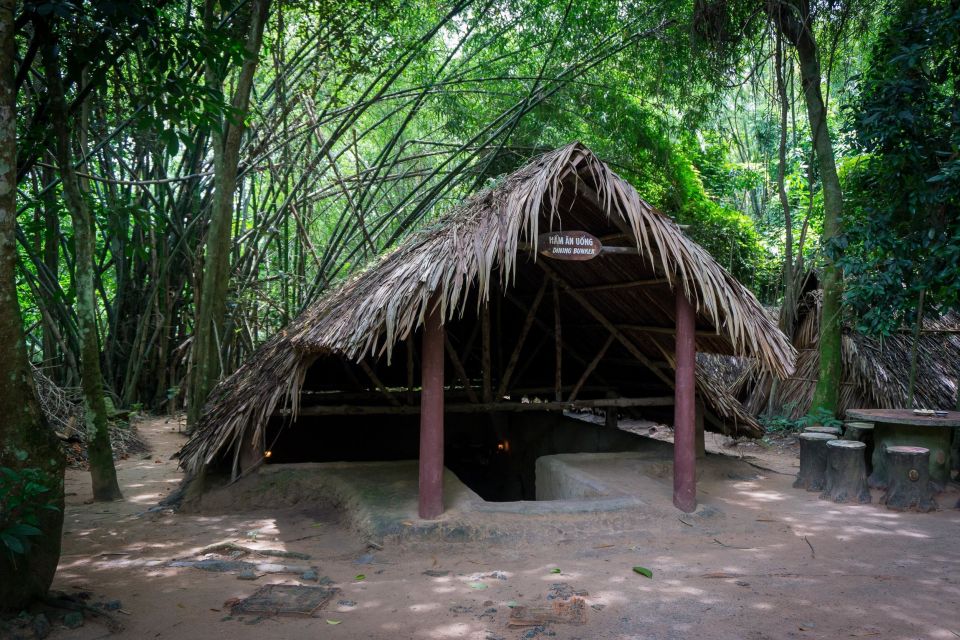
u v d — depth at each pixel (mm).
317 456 8430
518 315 8062
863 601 3527
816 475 6332
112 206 6387
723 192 14914
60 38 4730
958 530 4992
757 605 3465
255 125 10266
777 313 10453
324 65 9961
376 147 15297
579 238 4773
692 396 5109
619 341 7047
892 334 8836
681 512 5043
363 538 4648
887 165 6859
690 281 5016
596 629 3174
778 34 7875
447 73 11961
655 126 11508
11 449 3090
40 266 9023
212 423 6023
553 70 10438
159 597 3631
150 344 11055
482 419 9438
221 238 7586
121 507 5797
